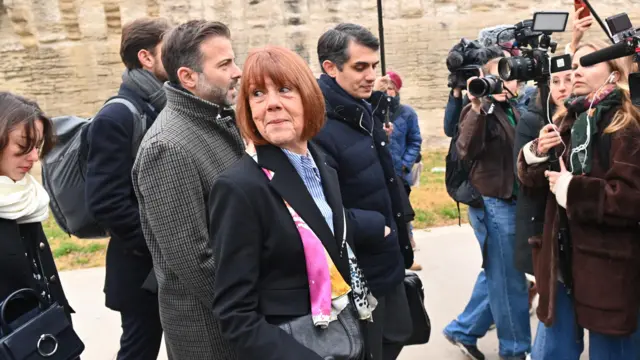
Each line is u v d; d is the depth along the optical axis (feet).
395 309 9.84
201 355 8.14
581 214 8.87
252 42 49.16
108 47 48.32
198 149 7.92
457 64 14.53
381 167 9.73
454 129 14.23
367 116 9.48
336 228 7.14
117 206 9.66
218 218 6.50
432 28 50.37
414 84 50.60
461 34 50.70
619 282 8.90
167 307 8.29
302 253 6.63
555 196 9.44
